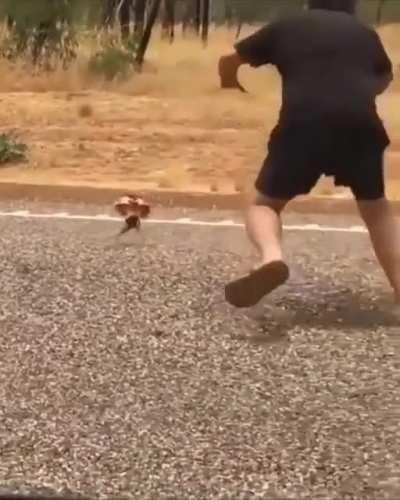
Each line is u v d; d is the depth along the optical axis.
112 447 5.09
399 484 4.77
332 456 5.00
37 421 5.36
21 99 18.23
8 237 8.99
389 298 7.18
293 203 10.52
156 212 10.37
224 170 12.77
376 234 6.83
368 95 6.66
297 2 19.52
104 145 14.25
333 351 6.23
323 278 7.64
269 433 5.23
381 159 6.74
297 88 6.65
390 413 5.43
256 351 6.25
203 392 5.69
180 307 7.00
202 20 35.53
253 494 4.68
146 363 6.07
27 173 12.56
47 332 6.55
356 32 6.79
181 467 4.91
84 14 21.84
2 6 21.55
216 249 8.56
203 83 20.78
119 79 20.81
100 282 7.55
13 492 4.56
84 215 10.18
